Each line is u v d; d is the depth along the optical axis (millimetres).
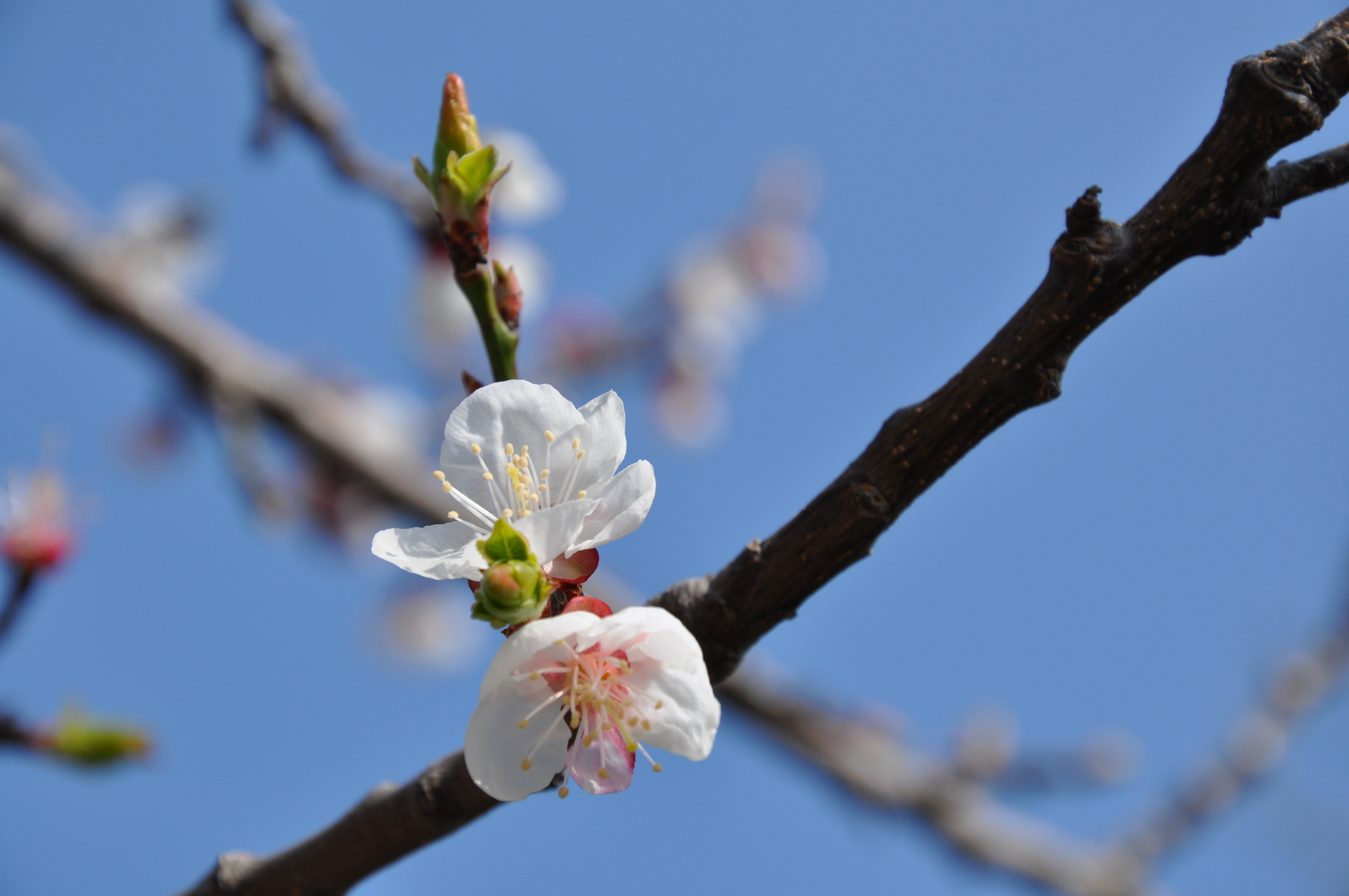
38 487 427
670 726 348
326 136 496
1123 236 343
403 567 348
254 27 473
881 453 347
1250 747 788
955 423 345
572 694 348
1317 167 344
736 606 350
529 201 648
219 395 628
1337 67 339
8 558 424
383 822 361
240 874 368
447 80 356
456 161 354
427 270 669
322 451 651
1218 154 341
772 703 675
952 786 713
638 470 349
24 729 402
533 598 342
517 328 359
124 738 404
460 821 360
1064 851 755
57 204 634
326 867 364
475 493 354
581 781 348
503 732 348
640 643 351
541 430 354
